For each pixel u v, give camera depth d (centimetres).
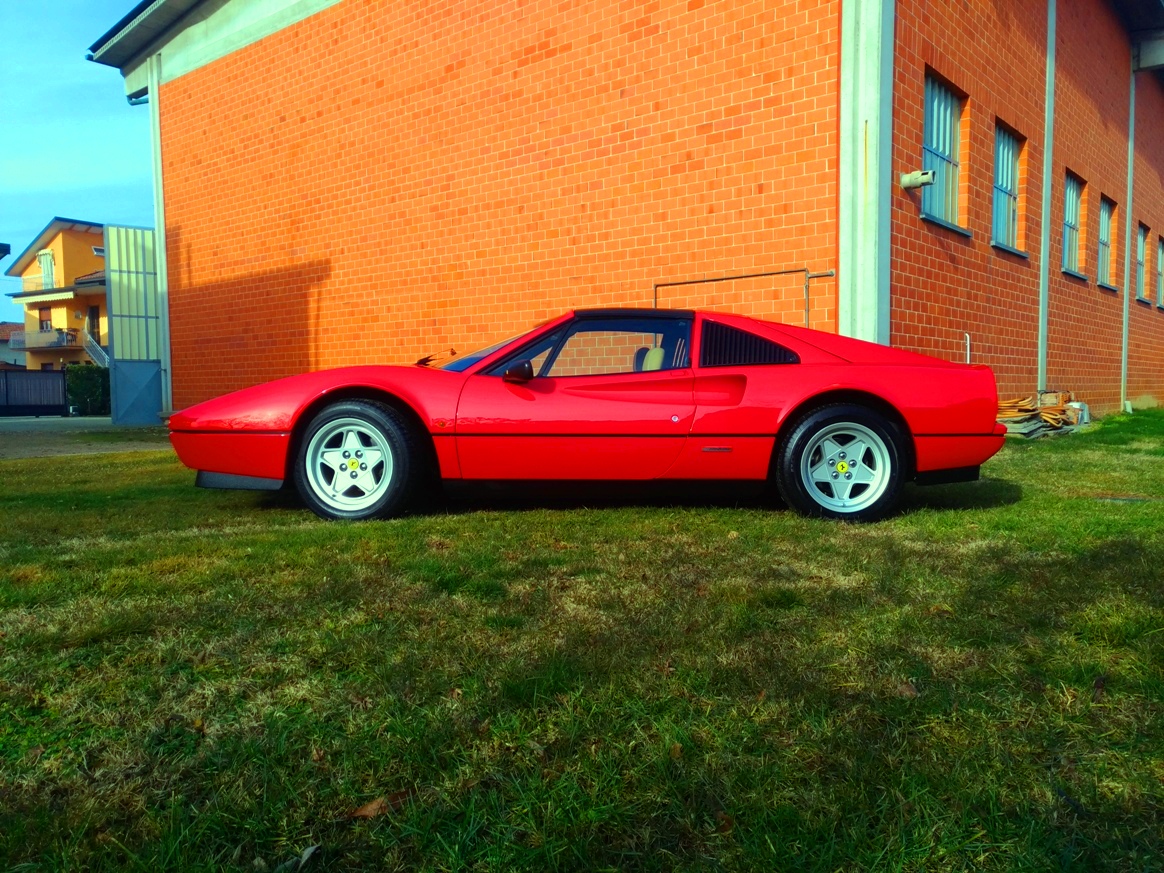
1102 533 338
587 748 153
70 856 121
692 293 774
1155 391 1647
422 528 360
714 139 750
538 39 867
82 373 2669
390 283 1037
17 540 338
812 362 395
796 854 122
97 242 4175
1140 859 121
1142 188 1491
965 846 124
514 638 212
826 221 693
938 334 789
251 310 1233
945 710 168
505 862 121
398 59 1001
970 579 265
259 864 121
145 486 530
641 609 236
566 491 395
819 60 689
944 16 774
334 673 190
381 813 133
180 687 182
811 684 179
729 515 392
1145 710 169
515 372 387
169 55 1327
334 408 391
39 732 162
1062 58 1084
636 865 121
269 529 363
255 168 1202
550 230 873
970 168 841
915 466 391
